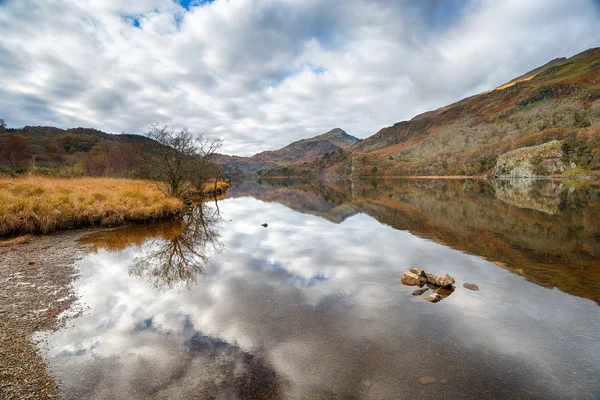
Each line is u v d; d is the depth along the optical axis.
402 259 9.09
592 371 3.77
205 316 5.29
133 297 6.14
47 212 12.52
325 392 3.39
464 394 3.36
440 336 4.62
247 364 3.91
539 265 8.30
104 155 52.62
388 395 3.35
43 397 3.27
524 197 29.02
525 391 3.41
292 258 9.30
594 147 92.56
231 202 30.59
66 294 6.22
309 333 4.71
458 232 13.19
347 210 22.88
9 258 8.60
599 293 6.30
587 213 17.92
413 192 41.00
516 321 5.11
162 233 13.13
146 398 3.28
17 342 4.35
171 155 21.20
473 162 130.25
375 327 4.90
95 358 4.01
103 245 10.62
